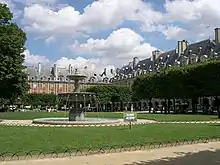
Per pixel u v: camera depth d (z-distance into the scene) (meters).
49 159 13.02
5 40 39.94
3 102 72.50
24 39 46.22
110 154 14.23
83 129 25.59
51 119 38.59
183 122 34.94
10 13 44.16
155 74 79.62
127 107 113.00
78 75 38.06
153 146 16.48
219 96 66.06
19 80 45.19
